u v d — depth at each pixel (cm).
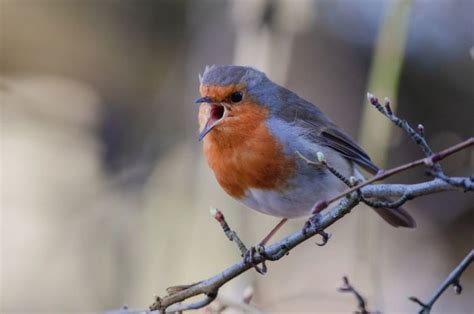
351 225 1352
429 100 1371
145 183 1314
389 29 841
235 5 1062
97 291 1215
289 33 1056
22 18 1546
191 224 1135
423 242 1352
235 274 594
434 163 467
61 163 1456
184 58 1448
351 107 1417
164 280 1138
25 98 1476
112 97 1541
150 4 1536
